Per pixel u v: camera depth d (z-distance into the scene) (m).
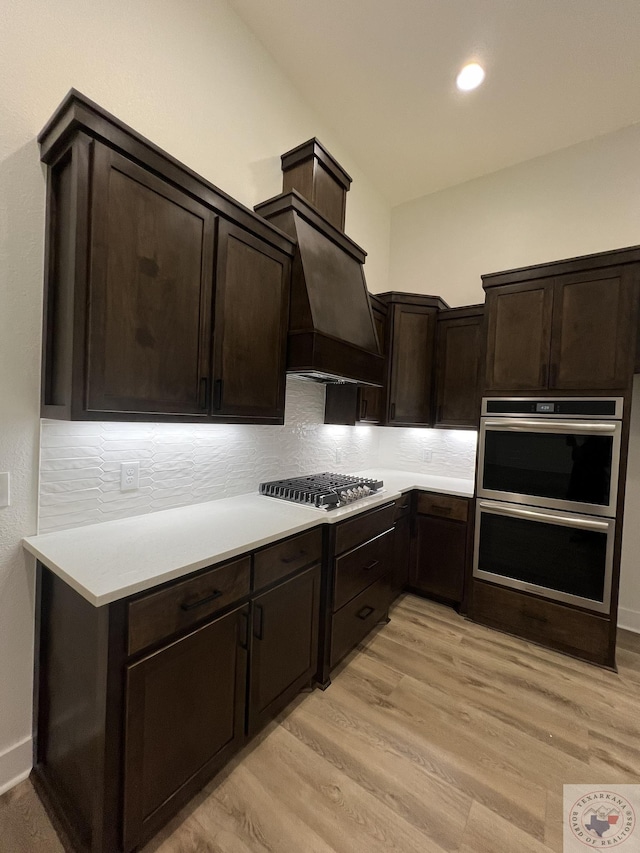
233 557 1.41
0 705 1.38
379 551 2.44
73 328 1.19
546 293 2.43
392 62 2.37
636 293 2.16
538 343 2.46
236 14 2.13
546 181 3.09
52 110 1.41
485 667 2.21
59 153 1.30
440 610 2.88
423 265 3.70
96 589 1.04
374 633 2.53
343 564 2.03
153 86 1.76
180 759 1.26
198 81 1.95
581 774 1.53
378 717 1.79
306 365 1.93
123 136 1.27
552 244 3.06
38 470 1.43
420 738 1.68
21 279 1.35
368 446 3.70
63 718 1.30
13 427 1.36
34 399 1.41
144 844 1.23
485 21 2.09
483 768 1.55
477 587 2.70
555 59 2.29
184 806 1.35
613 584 2.22
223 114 2.09
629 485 2.69
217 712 1.38
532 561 2.49
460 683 2.06
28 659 1.44
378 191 3.65
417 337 3.21
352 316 2.33
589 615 2.29
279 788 1.43
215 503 2.09
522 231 3.20
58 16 1.42
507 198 3.27
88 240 1.20
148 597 1.13
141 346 1.37
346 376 2.16
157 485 1.84
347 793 1.42
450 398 3.19
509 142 2.99
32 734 1.46
